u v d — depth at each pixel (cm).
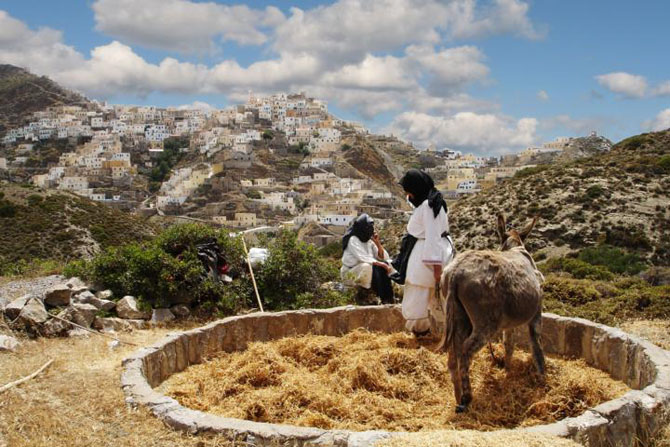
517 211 4547
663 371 656
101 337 980
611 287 1623
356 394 702
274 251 1324
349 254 1270
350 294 1292
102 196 15825
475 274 634
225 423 548
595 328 837
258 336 940
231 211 14525
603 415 550
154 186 17875
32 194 8025
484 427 612
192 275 1198
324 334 981
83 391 655
